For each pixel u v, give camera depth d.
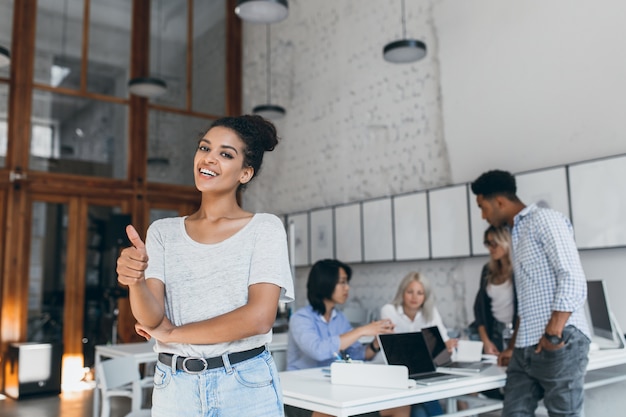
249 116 1.44
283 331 6.06
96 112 7.79
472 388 2.55
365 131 7.10
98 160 7.71
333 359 3.18
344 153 7.38
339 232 7.11
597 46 4.79
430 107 6.32
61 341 7.14
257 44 9.02
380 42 6.98
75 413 5.59
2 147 7.04
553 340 2.46
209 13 9.04
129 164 7.93
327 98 7.71
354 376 2.47
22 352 6.36
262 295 1.28
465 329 4.96
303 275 7.87
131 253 1.17
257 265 1.31
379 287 6.75
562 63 5.04
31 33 7.38
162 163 8.22
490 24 5.66
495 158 5.54
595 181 4.65
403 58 5.58
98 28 7.97
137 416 3.11
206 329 1.24
